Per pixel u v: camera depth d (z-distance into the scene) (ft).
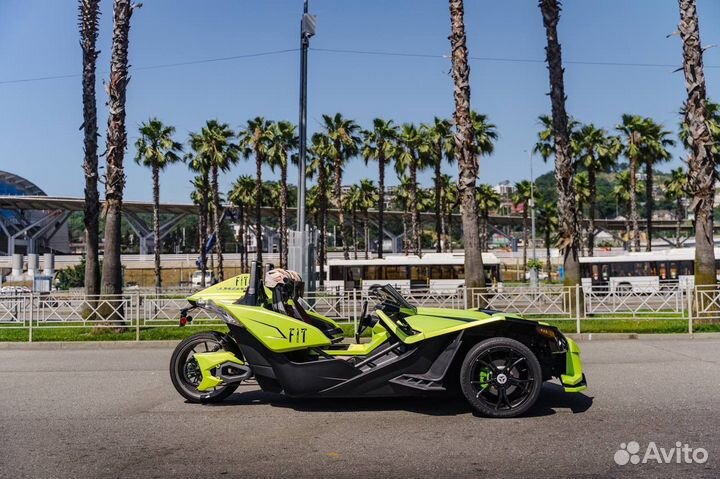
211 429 19.30
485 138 139.85
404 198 202.69
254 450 16.98
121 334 47.14
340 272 125.18
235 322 21.54
